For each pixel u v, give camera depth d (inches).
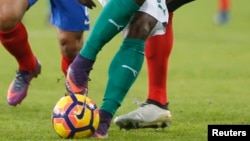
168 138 657.6
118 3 606.5
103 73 1248.8
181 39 1824.6
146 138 653.3
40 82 1131.9
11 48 782.5
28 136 671.1
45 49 1579.7
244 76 1227.9
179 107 866.1
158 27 629.0
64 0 791.7
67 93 639.8
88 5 646.5
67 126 616.1
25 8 713.0
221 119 778.8
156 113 678.5
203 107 866.8
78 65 617.3
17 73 821.9
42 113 828.6
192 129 711.7
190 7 2723.9
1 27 724.7
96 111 623.2
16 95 823.7
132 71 624.7
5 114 818.8
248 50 1605.6
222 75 1238.3
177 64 1375.5
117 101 627.2
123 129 694.5
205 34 1956.2
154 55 684.1
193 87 1097.4
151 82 686.5
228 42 1772.9
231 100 933.8
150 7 620.4
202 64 1375.5
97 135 628.7
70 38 813.2
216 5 2807.6
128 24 626.2
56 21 812.0
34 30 2015.3
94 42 613.9
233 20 2369.6
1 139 657.6
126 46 627.5
